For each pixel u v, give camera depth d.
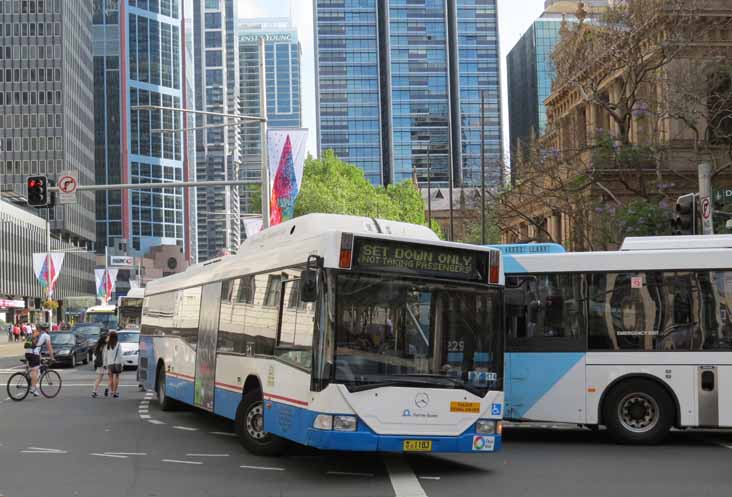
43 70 153.62
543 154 38.31
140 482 11.43
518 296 14.53
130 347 39.19
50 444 15.18
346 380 11.35
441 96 193.75
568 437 16.50
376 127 194.38
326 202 77.56
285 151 35.50
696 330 15.17
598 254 15.60
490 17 197.25
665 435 15.41
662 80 35.41
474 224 62.91
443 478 11.82
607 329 15.41
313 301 11.55
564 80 39.91
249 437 13.87
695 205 20.09
